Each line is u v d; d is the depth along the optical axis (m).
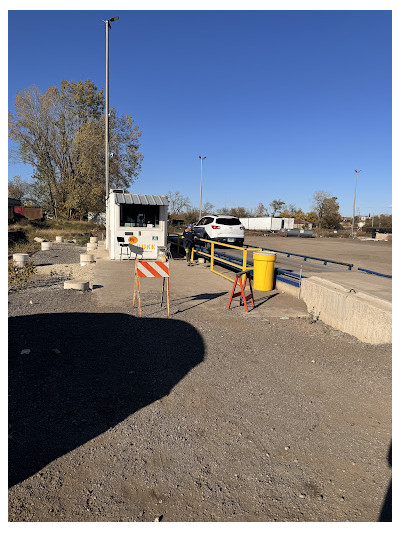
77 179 43.19
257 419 3.43
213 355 4.95
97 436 3.09
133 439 3.07
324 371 4.51
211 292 8.99
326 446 3.05
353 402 3.79
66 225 38.66
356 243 36.56
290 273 9.36
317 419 3.46
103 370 4.35
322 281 7.29
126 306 7.36
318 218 75.62
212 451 2.94
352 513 2.35
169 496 2.46
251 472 2.71
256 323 6.44
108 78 24.08
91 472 2.67
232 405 3.67
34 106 43.97
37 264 13.73
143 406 3.59
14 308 7.04
